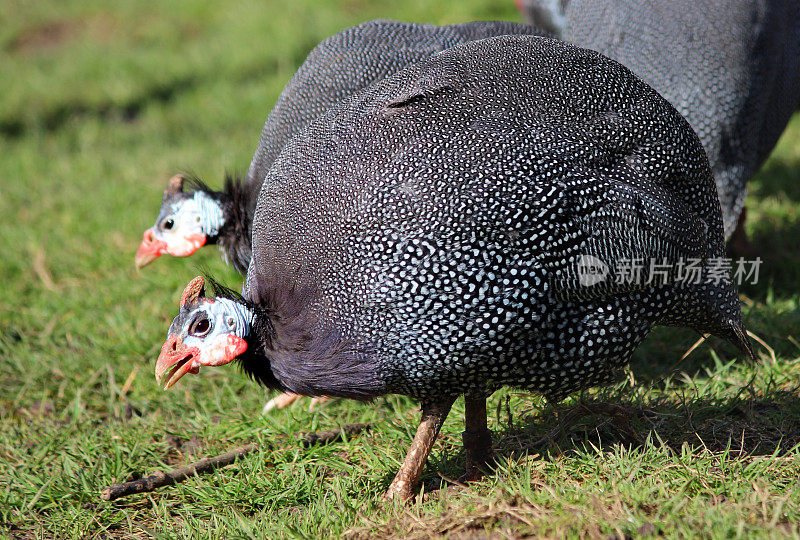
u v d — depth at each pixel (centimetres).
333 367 424
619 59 588
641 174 441
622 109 446
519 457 470
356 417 569
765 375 550
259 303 454
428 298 403
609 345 429
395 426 530
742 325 493
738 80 569
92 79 1395
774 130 625
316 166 440
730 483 422
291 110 575
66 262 829
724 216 588
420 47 579
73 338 706
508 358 416
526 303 406
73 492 504
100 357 671
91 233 880
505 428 517
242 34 1458
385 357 416
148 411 612
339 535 417
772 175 859
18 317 745
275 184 459
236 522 450
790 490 409
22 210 955
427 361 414
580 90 443
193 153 1073
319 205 429
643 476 440
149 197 952
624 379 547
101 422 604
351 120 451
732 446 478
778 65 600
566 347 420
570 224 411
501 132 422
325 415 564
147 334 687
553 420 510
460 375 421
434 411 447
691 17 568
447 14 1312
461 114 430
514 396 551
